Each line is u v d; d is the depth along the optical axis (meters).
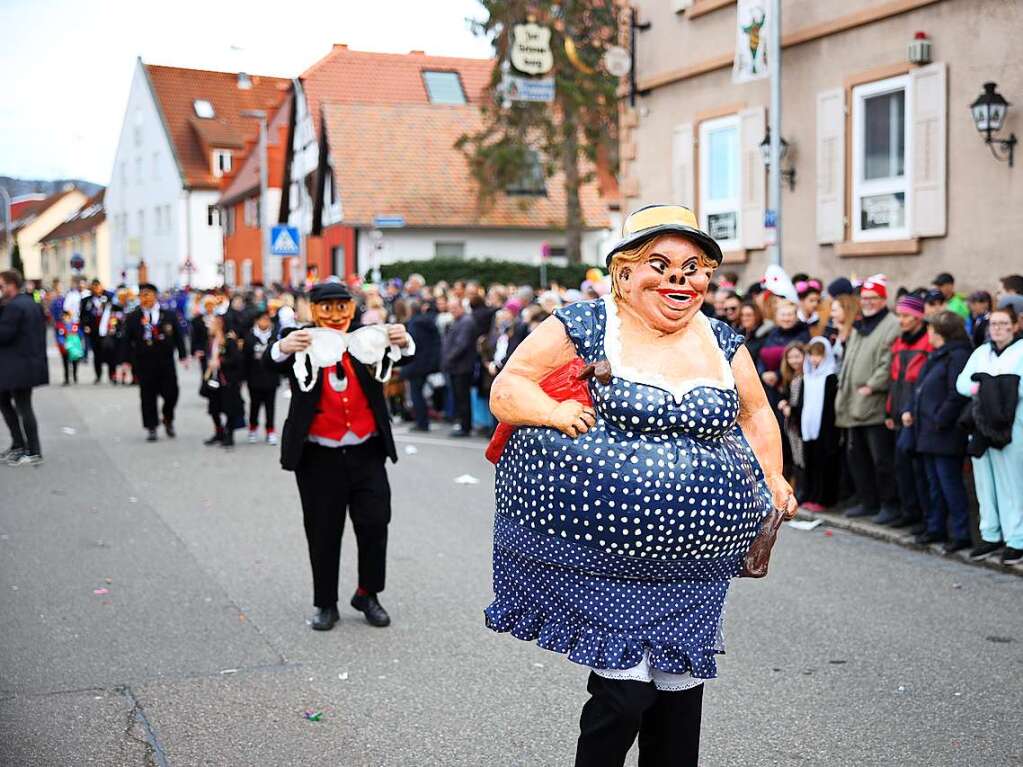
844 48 12.89
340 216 37.50
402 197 36.88
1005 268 11.09
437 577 7.45
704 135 15.50
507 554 3.39
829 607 6.67
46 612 6.66
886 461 8.84
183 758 4.54
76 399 20.16
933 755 4.53
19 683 5.43
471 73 44.41
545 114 30.36
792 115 13.75
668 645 3.23
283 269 45.28
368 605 6.41
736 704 5.11
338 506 6.28
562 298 12.71
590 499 3.11
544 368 3.30
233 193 51.88
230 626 6.38
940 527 8.15
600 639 3.21
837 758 4.50
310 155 41.94
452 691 5.30
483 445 14.05
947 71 11.57
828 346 9.41
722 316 10.38
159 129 61.53
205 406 18.98
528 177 32.56
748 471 3.25
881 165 12.64
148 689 5.34
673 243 3.15
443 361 14.86
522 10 26.25
